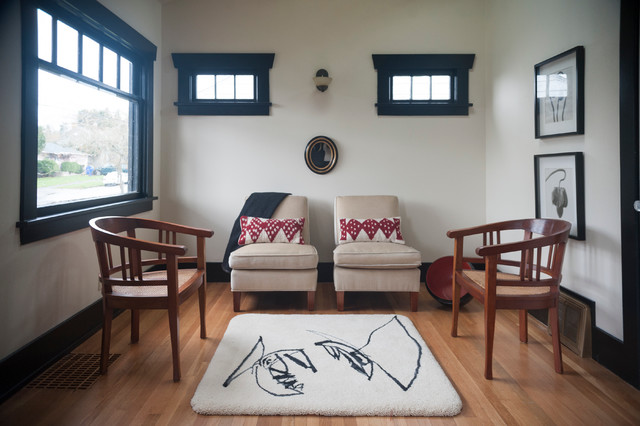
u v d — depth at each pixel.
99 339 2.56
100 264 2.09
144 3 3.45
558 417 1.76
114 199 3.10
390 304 3.32
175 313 2.06
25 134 2.05
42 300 2.19
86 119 2.74
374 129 3.88
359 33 3.84
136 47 3.26
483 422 1.72
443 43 3.85
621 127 2.12
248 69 3.86
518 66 3.26
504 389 1.99
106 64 2.99
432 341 2.57
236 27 3.83
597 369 2.20
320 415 1.76
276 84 3.85
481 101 3.88
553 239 2.07
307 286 3.11
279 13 3.83
